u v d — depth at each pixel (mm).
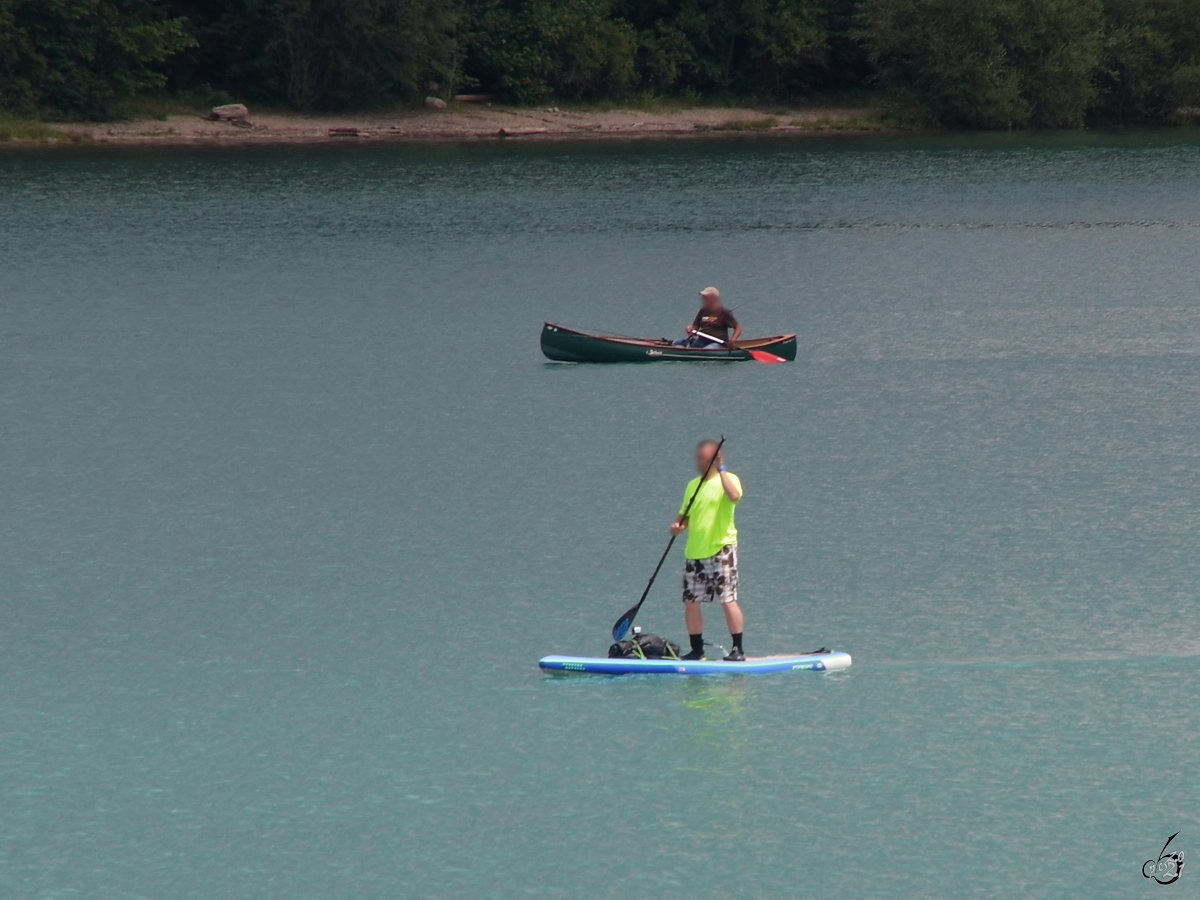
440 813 47375
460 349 120000
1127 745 51469
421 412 98500
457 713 53906
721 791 48562
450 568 68688
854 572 68188
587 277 158125
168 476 83312
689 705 54500
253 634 61031
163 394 103125
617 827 46562
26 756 50844
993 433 93125
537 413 98438
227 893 43219
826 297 147125
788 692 55500
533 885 43594
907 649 59438
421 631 61281
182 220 192500
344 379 108375
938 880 43844
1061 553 70500
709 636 61062
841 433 93250
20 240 174000
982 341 123125
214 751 51188
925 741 51750
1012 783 49031
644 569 68500
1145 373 110250
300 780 49281
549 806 47656
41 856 45000
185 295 143000
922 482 82500
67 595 65250
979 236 188500
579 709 54156
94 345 119438
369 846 45562
